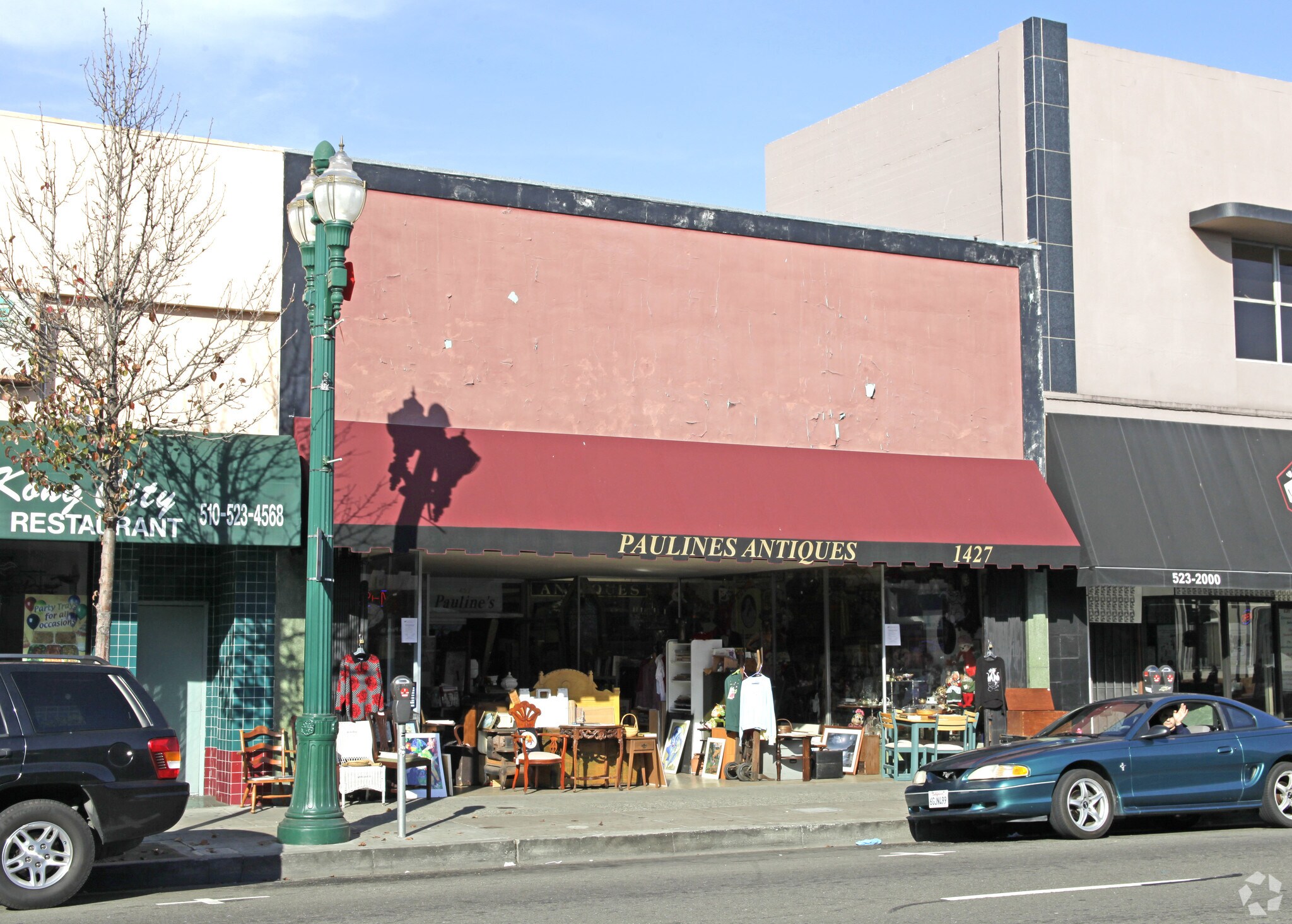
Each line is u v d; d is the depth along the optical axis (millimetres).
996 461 19656
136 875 10617
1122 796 13078
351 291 13047
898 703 18672
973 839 13398
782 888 9914
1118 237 21453
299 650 15281
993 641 19375
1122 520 19516
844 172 26500
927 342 19625
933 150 23828
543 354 17109
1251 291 22719
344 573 15859
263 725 15031
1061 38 21625
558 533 15602
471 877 11047
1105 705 14312
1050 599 19750
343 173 12398
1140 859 11328
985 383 19938
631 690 20125
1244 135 22953
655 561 17188
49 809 9484
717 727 18375
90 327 13227
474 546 15219
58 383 13609
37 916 8984
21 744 9594
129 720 10164
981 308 20094
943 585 19250
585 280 17516
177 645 15734
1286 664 22312
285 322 15703
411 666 16109
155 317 13500
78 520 13492
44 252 14352
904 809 14633
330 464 12438
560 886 10320
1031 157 21172
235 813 14055
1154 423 20844
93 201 14648
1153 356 21422
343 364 15961
